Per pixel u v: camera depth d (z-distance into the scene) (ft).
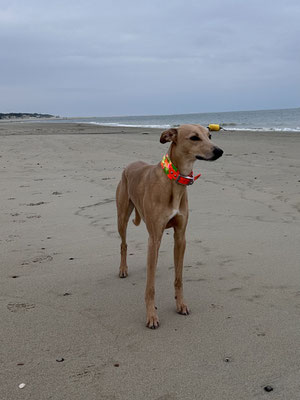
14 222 7.58
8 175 12.29
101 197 9.32
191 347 3.59
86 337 3.78
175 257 4.39
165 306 4.47
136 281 5.11
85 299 4.60
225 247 6.14
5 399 2.89
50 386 3.04
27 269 5.44
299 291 4.66
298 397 2.88
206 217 7.72
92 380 3.11
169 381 3.10
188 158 4.40
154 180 4.36
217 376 3.15
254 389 2.98
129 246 6.38
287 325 3.93
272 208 8.14
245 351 3.50
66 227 7.24
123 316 4.22
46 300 4.56
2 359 3.40
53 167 13.66
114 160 14.79
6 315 4.20
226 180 11.01
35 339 3.73
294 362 3.31
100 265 5.61
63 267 5.52
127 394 2.95
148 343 3.67
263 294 4.62
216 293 4.71
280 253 5.81
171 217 4.27
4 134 30.73
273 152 16.35
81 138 23.38
